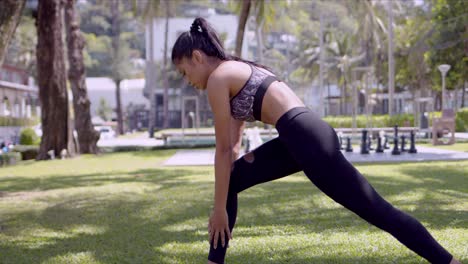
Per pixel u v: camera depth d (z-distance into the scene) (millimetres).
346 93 51812
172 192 6926
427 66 28188
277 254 3330
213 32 2338
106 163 12891
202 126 51625
